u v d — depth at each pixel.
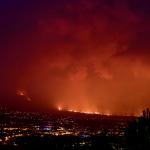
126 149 16.17
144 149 15.54
